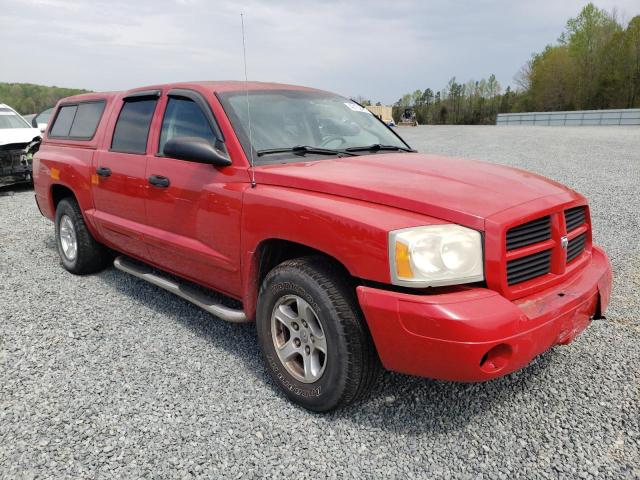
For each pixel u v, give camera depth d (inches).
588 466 96.0
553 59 2906.0
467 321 89.2
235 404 116.2
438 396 119.6
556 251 108.7
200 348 143.0
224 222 128.6
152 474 94.3
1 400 117.7
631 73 2556.6
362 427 108.3
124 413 112.7
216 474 94.4
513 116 1926.7
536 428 107.7
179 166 144.2
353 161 132.4
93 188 182.1
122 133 173.3
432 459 98.7
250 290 126.4
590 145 721.0
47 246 253.3
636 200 330.6
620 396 118.3
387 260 95.0
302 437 104.9
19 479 93.0
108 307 172.4
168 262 157.8
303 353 112.9
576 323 108.0
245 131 134.2
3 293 186.1
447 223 97.3
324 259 110.1
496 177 119.8
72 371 130.6
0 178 395.5
